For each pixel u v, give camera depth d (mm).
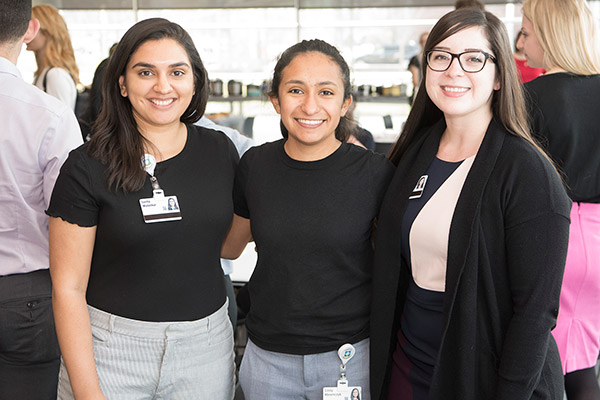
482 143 1394
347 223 1459
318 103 1437
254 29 5754
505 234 1334
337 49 1528
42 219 1676
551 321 1315
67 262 1352
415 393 1515
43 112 1626
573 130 1922
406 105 5504
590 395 1986
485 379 1395
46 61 3338
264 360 1524
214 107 5648
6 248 1659
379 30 5621
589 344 1993
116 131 1365
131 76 1344
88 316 1381
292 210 1470
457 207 1369
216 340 1483
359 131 2627
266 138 4730
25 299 1662
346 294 1496
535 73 3115
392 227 1474
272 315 1498
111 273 1392
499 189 1329
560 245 1291
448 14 1405
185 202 1396
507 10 5512
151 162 1385
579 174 1948
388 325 1486
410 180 1489
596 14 5316
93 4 5809
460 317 1365
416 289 1512
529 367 1315
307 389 1508
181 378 1434
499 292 1369
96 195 1331
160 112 1357
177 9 5797
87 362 1353
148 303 1391
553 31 1973
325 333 1479
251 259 2678
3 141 1588
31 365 1727
